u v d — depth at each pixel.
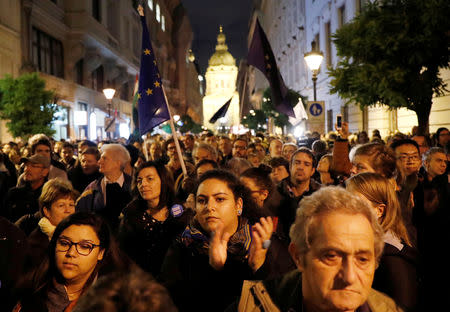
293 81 45.69
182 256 2.87
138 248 4.00
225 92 124.25
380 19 11.82
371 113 21.69
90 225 2.71
